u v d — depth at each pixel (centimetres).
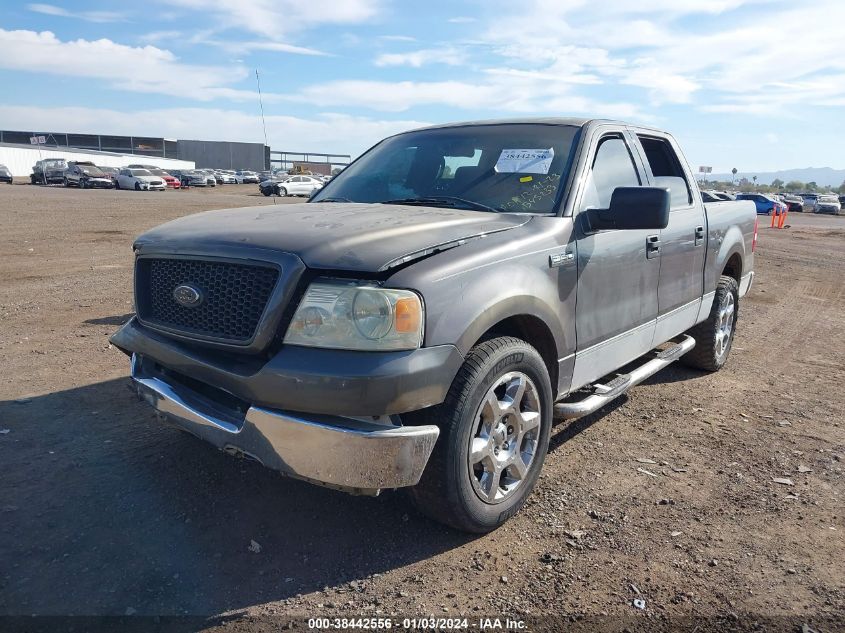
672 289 468
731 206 602
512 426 316
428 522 322
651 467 395
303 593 267
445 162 409
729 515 340
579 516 334
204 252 292
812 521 336
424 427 270
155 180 4553
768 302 1012
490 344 295
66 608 253
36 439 398
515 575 283
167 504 330
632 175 436
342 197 417
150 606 256
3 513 316
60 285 895
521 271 311
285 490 347
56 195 3412
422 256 279
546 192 366
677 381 571
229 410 286
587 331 367
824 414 498
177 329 304
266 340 267
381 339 257
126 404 457
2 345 591
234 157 9319
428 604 263
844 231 2927
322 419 258
